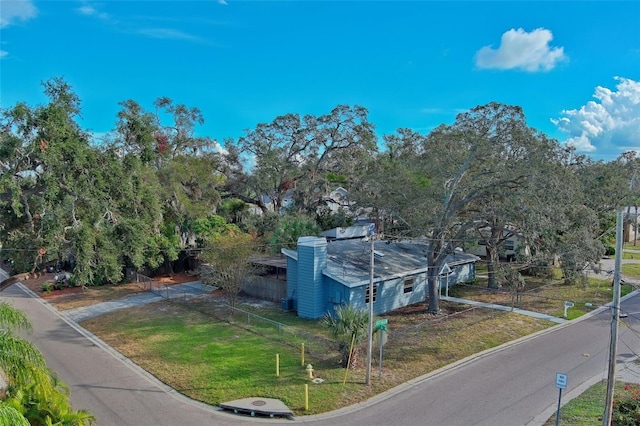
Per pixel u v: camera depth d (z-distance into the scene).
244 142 38.47
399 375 15.08
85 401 13.38
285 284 24.34
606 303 24.56
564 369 15.57
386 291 23.08
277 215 34.28
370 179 23.00
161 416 12.48
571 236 22.00
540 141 19.03
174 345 18.03
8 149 15.92
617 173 29.53
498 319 21.44
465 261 28.80
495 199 21.08
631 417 11.62
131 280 31.17
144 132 20.03
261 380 14.58
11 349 9.80
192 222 32.09
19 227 20.59
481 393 13.74
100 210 18.50
